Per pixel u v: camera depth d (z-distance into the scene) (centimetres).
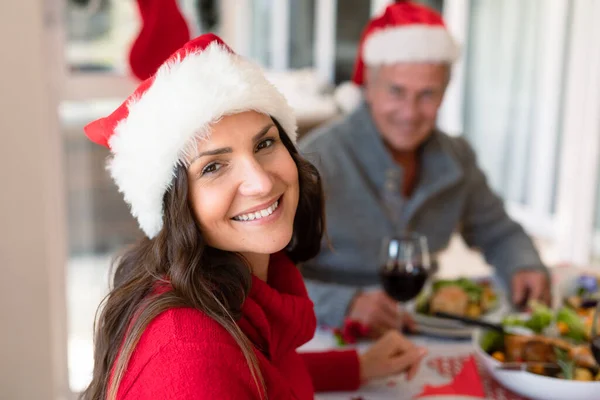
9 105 173
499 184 464
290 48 586
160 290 76
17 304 186
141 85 80
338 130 174
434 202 178
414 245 128
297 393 89
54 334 199
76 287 295
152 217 80
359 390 111
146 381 67
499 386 112
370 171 171
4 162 176
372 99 173
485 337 118
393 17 175
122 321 78
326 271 169
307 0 573
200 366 67
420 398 103
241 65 79
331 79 576
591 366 105
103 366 79
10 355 189
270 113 80
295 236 101
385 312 132
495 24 453
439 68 165
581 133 352
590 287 149
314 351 122
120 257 94
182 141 73
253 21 573
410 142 170
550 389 101
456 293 137
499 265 175
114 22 205
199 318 71
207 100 73
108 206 330
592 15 338
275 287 95
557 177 401
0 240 180
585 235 359
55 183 201
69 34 200
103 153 327
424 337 132
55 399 199
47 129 188
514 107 439
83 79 203
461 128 502
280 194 80
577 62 351
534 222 424
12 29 169
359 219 168
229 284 77
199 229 78
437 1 502
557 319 121
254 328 81
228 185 76
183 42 175
